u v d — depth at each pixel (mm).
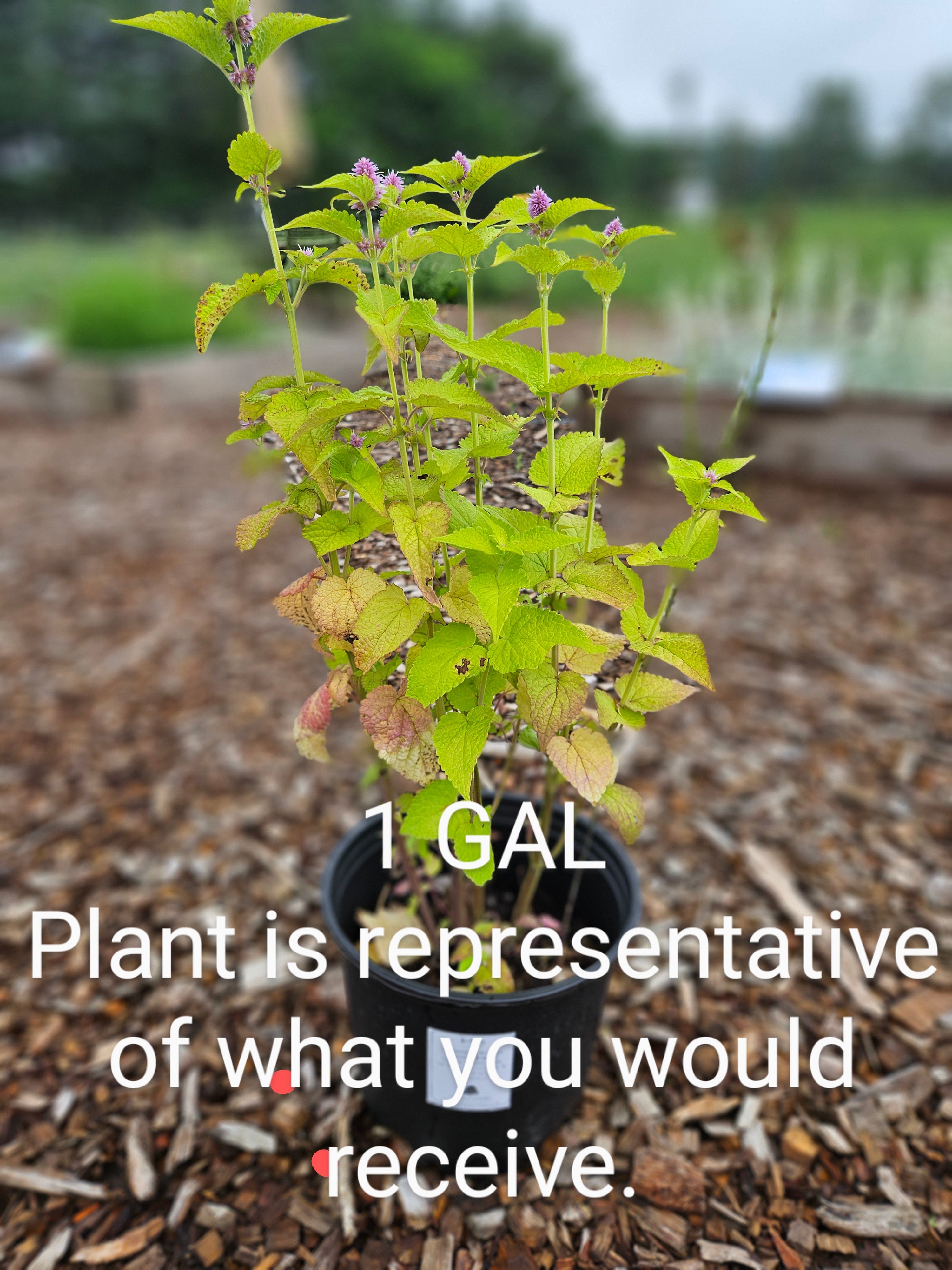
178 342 8336
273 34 951
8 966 2057
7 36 32062
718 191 7562
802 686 3117
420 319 970
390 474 1148
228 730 2930
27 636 3648
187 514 5031
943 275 6859
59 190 32344
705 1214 1521
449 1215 1516
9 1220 1528
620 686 1338
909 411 4844
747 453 5262
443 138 23422
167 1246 1485
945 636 3434
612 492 5133
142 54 32125
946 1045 1830
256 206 1219
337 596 1088
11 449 6422
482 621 1067
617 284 1073
